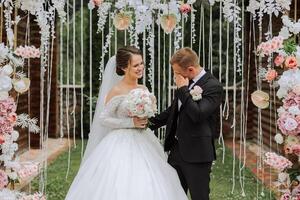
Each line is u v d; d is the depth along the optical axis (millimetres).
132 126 4219
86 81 11992
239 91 12070
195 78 4176
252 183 7129
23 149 9008
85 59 12016
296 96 3854
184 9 4391
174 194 4012
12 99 3928
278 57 3943
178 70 4121
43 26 4527
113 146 4141
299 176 3965
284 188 4316
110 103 4242
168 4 4406
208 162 4164
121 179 3902
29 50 4078
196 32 11305
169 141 4344
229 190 6727
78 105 12227
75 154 9758
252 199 6172
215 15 11398
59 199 6090
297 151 3877
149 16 4438
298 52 3852
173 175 4156
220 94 4105
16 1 4301
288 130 3816
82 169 4164
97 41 11492
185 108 4016
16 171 4043
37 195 4195
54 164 8641
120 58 4270
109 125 4254
